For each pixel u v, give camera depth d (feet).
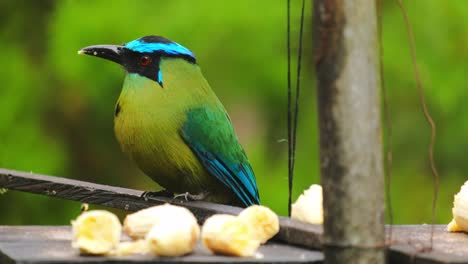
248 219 23.13
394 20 52.31
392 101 52.54
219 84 49.49
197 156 31.55
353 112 19.36
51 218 53.31
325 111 19.51
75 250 21.21
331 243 19.58
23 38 54.80
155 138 30.96
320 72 19.53
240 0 49.29
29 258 20.07
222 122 32.19
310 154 51.37
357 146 19.39
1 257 22.12
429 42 52.19
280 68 49.83
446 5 52.60
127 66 31.50
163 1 49.60
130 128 31.09
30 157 51.98
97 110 52.19
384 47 51.78
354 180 19.42
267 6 49.47
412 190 53.21
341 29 19.33
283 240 23.40
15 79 52.54
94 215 20.45
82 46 49.55
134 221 22.18
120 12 49.26
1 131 51.98
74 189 27.86
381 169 19.57
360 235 19.44
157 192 31.32
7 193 52.95
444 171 53.78
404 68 51.72
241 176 32.83
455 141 53.21
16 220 53.21
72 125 53.11
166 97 31.12
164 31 48.80
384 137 52.54
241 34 49.14
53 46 50.08
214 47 48.96
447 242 23.26
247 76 49.67
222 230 20.76
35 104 52.31
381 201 19.60
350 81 19.36
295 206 24.36
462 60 52.39
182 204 28.14
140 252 20.86
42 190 27.68
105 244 20.47
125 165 54.49
